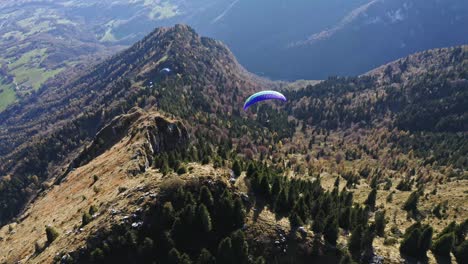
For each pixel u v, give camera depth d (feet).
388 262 163.53
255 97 337.72
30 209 323.37
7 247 239.50
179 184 173.37
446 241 170.91
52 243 184.65
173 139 339.77
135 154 265.54
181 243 157.89
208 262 147.84
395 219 258.98
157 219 162.40
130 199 174.70
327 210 189.67
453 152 521.24
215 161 222.07
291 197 186.29
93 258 152.35
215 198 171.94
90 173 292.81
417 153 555.69
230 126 567.18
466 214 259.60
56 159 613.52
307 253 161.27
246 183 194.49
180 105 558.56
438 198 296.10
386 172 481.87
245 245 153.28
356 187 381.40
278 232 166.61
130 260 152.87
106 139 384.68
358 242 166.20
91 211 186.29
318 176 395.96
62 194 290.56
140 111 384.88
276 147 572.92
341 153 601.62
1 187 536.83
